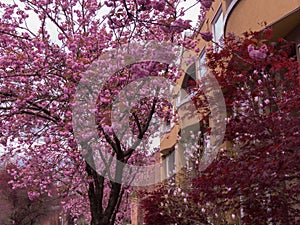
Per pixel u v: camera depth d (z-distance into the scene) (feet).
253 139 14.84
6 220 69.87
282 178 12.06
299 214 13.26
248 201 13.93
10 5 21.86
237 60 19.24
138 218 43.80
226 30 26.48
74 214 41.60
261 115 15.87
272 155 12.05
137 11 12.65
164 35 20.63
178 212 23.15
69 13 22.91
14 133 23.66
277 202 13.42
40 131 23.52
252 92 18.42
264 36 20.02
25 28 21.88
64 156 25.21
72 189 27.45
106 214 21.52
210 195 14.78
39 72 20.08
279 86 18.40
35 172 27.63
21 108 19.98
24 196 66.74
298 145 11.35
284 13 19.62
